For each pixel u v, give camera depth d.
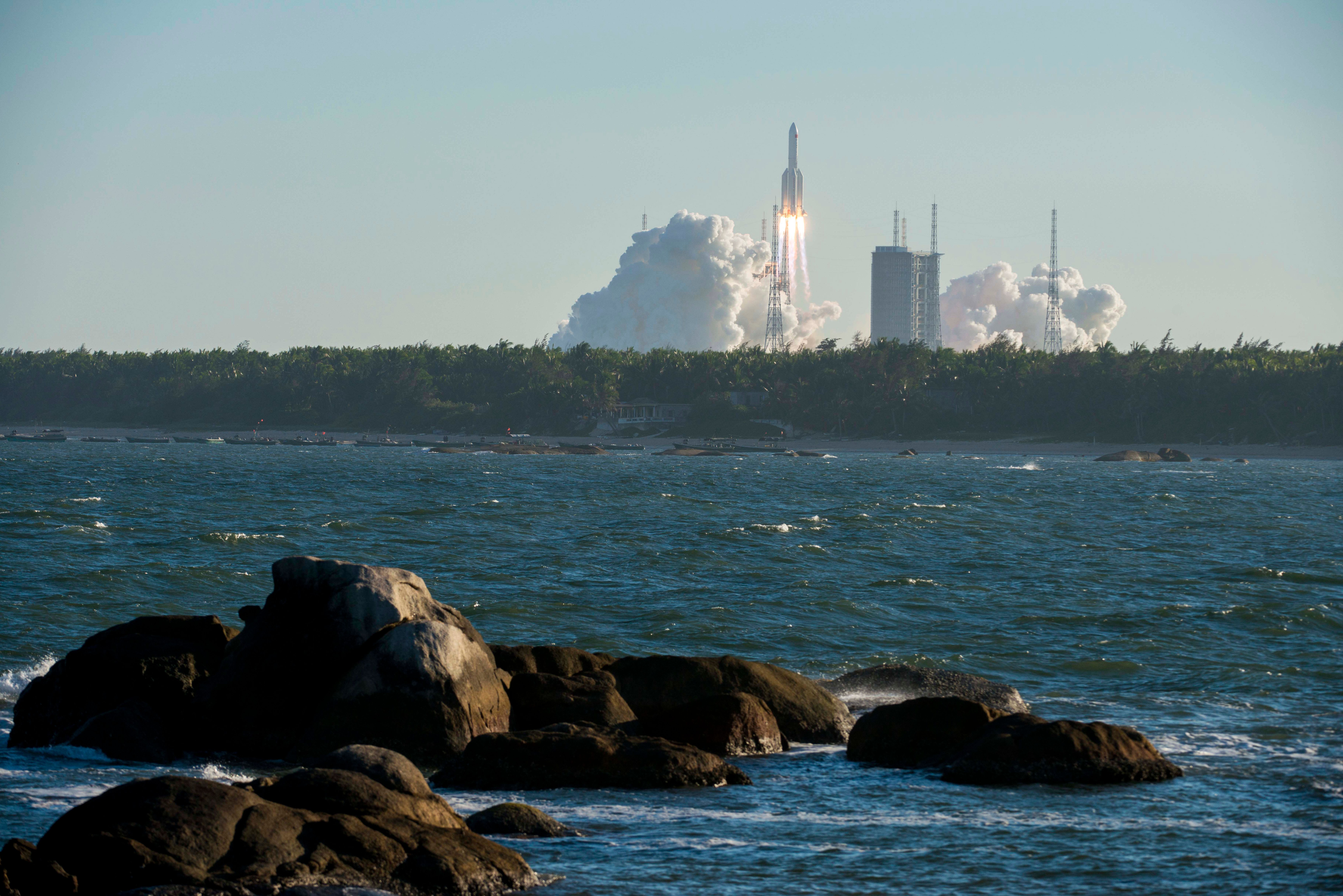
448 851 47.03
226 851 44.25
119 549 174.62
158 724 70.75
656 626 116.88
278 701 71.56
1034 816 58.66
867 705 82.44
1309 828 56.56
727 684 76.12
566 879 48.94
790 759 70.62
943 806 60.47
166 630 78.81
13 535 190.25
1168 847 53.78
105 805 45.09
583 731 66.69
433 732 68.06
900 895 48.12
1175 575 157.12
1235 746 73.06
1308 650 106.06
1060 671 98.06
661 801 61.00
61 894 41.72
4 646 101.88
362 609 72.88
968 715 70.00
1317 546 198.88
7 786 61.72
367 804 48.75
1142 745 66.94
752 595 136.12
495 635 112.06
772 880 49.53
